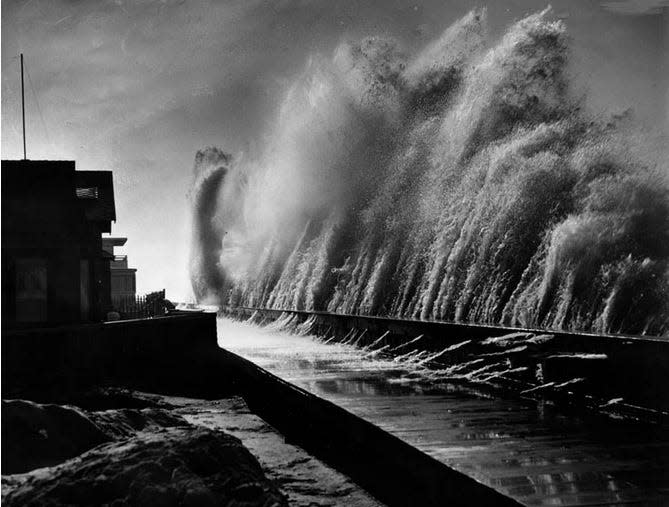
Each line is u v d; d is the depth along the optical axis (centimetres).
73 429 823
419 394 1145
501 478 632
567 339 1083
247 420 1381
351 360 1780
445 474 677
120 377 1844
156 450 614
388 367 1591
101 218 2527
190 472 599
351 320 2338
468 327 1448
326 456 1035
